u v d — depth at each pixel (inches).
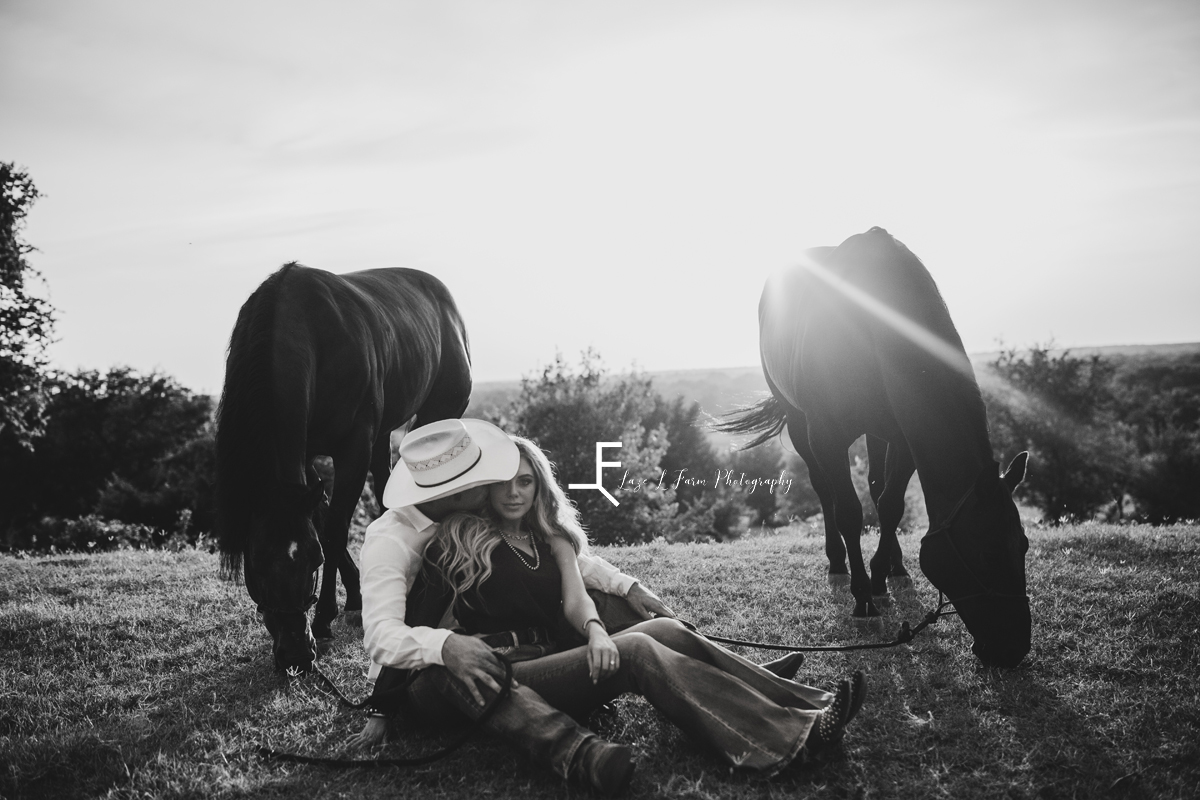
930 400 147.6
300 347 176.9
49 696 152.9
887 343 155.7
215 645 181.9
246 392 157.1
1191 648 150.6
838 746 114.0
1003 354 1455.5
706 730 105.0
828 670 148.3
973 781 108.0
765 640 170.2
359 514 946.7
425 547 119.8
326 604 189.8
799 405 203.3
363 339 203.6
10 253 795.4
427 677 111.4
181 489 1311.5
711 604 203.6
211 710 143.1
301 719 138.1
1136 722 122.2
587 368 1074.7
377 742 122.2
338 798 108.7
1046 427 1343.5
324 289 199.5
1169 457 1289.4
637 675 106.5
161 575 254.4
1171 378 2119.8
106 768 121.6
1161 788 104.9
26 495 1406.3
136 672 165.8
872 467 236.8
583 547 127.7
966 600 141.1
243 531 151.6
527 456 122.3
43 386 840.3
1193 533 258.2
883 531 198.5
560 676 107.7
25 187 804.0
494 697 105.0
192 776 117.0
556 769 101.5
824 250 216.4
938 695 135.3
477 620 117.0
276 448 159.2
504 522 121.3
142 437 1470.2
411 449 118.6
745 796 103.0
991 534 138.3
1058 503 1326.3
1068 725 122.5
